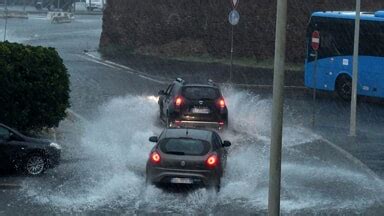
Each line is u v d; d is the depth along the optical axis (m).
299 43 45.81
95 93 33.91
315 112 29.94
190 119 24.31
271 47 47.81
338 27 33.66
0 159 18.23
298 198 16.69
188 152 16.59
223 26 50.09
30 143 18.53
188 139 16.86
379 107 31.88
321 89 34.62
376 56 32.09
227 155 20.67
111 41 55.00
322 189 17.61
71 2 100.50
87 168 19.48
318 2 46.19
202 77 40.72
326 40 34.16
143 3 54.12
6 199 16.03
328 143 23.55
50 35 66.25
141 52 53.47
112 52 53.75
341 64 33.47
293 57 45.88
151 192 16.64
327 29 34.09
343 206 15.99
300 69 44.31
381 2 46.66
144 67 45.53
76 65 45.66
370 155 21.66
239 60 48.25
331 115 29.23
